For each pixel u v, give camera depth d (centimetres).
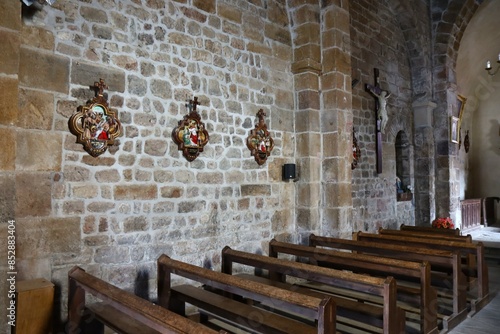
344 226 580
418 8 924
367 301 446
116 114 391
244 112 522
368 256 416
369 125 800
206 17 482
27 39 338
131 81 406
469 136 1238
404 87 938
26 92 335
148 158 416
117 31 397
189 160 452
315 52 589
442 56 965
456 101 1022
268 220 547
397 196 881
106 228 381
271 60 566
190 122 449
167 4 442
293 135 593
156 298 416
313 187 577
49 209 344
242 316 321
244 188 516
